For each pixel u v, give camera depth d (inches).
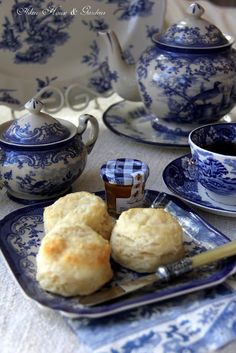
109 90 36.9
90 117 27.0
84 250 19.9
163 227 21.1
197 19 31.4
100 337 18.8
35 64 34.3
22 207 24.9
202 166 25.0
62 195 26.7
